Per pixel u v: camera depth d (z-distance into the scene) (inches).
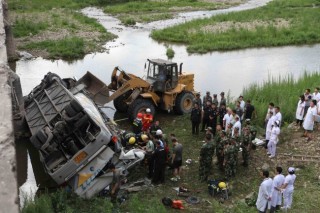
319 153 612.1
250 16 1819.6
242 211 452.4
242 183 534.0
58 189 495.2
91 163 483.8
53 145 496.7
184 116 759.1
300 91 823.7
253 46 1427.2
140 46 1403.8
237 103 685.3
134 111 703.1
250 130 597.0
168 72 739.4
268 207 450.6
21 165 601.0
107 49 1350.9
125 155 518.9
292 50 1389.0
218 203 475.2
